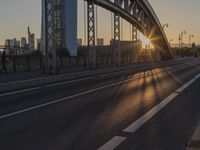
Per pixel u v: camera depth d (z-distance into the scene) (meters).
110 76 31.00
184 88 20.25
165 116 11.00
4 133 8.48
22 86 21.27
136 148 7.25
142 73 36.22
